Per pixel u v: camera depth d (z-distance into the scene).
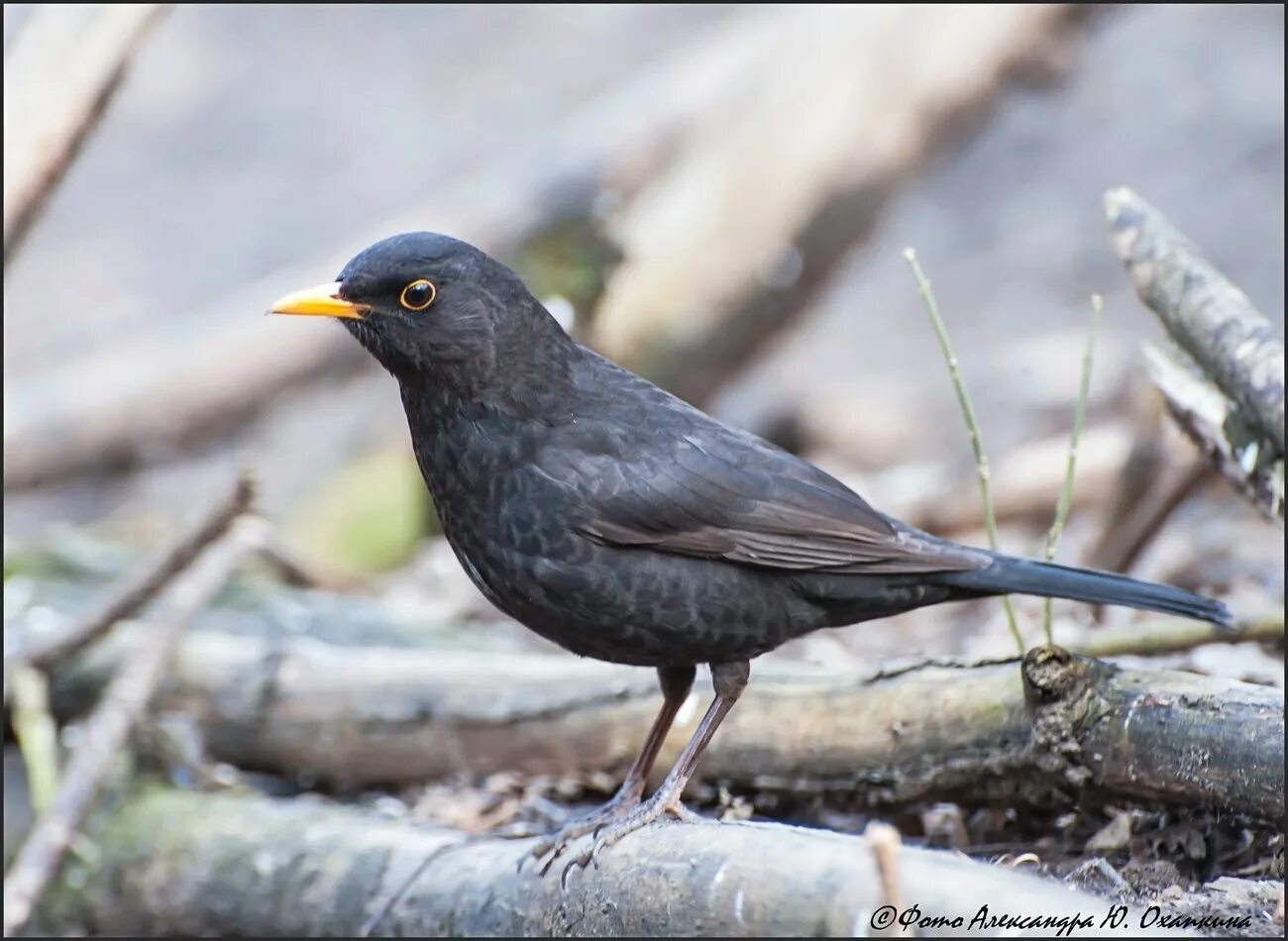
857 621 8.35
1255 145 22.28
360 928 8.70
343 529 16.62
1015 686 7.66
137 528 17.78
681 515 8.00
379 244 8.27
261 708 10.70
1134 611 11.25
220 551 11.09
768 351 17.12
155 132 25.73
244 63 26.64
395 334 8.14
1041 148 23.50
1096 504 14.02
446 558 15.11
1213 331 8.48
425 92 25.48
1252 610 10.06
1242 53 24.11
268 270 22.72
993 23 16.77
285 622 12.04
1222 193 21.59
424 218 16.50
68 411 16.08
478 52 26.39
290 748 10.65
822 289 17.00
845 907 5.98
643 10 26.53
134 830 10.09
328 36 27.23
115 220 24.16
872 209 16.84
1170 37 24.69
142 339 19.58
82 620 11.13
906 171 16.86
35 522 19.30
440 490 8.38
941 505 14.46
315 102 25.88
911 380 19.55
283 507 17.45
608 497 8.00
